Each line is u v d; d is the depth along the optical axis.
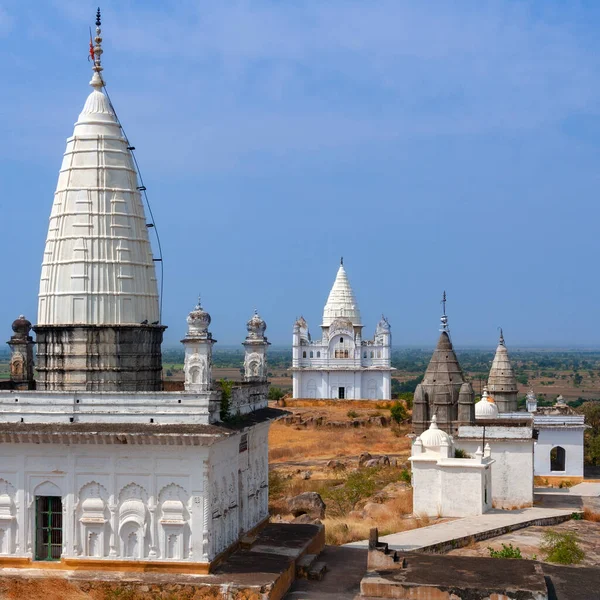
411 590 30.45
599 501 54.00
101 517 32.09
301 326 131.00
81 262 35.25
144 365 35.78
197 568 31.42
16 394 32.78
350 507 55.81
